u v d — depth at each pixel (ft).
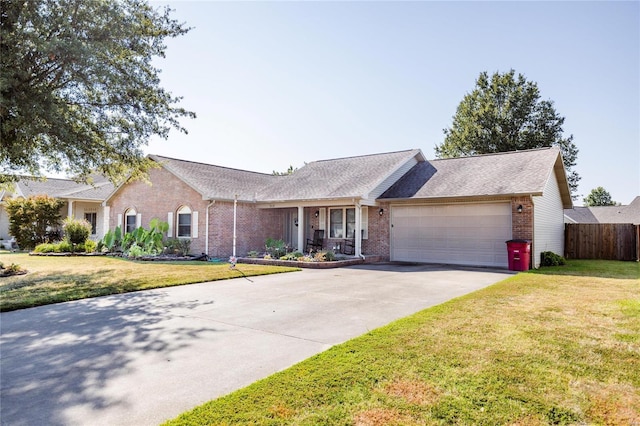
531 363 13.23
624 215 102.83
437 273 40.16
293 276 38.01
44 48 28.86
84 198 78.48
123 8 35.63
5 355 14.98
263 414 9.89
